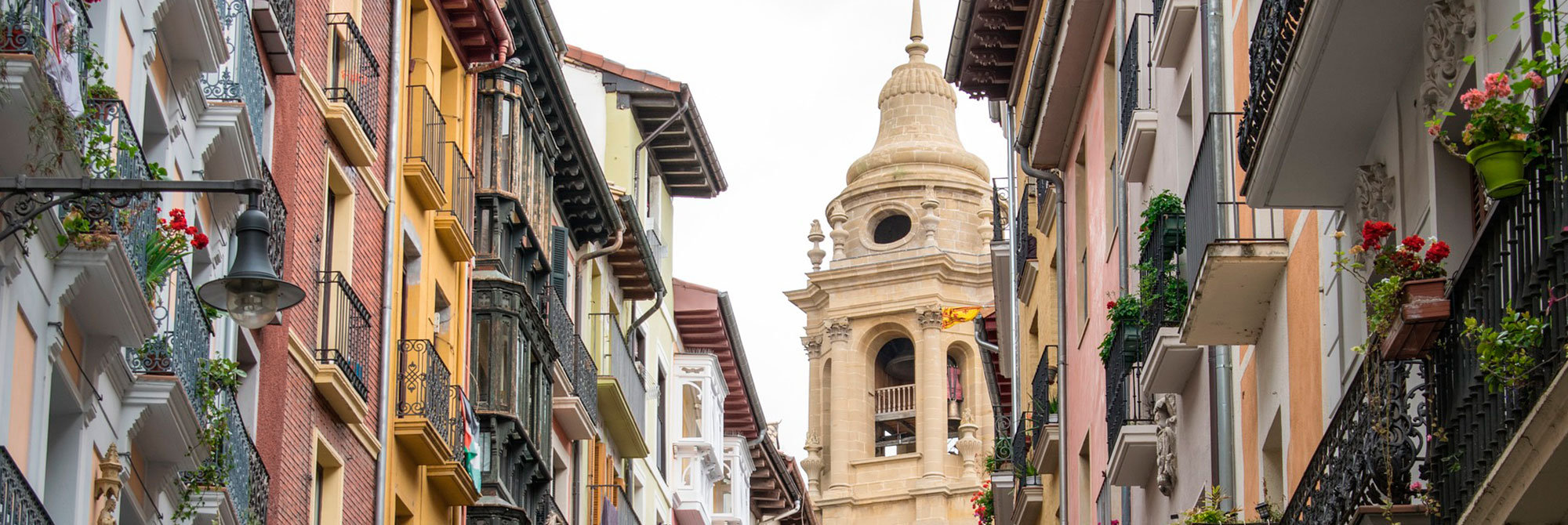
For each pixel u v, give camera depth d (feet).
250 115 73.10
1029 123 123.03
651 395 164.86
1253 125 58.90
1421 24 51.70
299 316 80.94
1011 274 138.31
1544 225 39.78
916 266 281.54
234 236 76.02
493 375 108.17
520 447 110.11
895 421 285.43
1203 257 67.56
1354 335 58.34
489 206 110.52
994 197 151.74
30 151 50.16
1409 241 46.44
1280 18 56.49
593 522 140.26
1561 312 38.96
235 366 67.82
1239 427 74.49
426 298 98.73
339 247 86.99
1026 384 139.33
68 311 56.95
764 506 217.15
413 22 101.55
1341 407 52.42
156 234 60.80
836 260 287.07
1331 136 56.90
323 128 84.38
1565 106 39.22
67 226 54.13
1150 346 82.94
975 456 275.80
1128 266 95.81
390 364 92.17
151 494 65.05
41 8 49.60
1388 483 47.37
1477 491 42.32
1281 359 67.67
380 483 90.68
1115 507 105.29
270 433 77.25
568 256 135.54
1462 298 43.91
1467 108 41.93
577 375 128.77
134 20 61.05
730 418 198.18
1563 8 43.37
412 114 99.04
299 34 82.17
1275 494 69.87
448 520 103.30
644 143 153.69
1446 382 44.73
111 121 55.77
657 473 166.81
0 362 51.47
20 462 53.42
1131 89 95.25
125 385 60.95
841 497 277.64
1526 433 39.47
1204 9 76.43
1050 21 111.65
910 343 286.25
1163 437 87.04
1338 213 60.18
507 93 112.37
